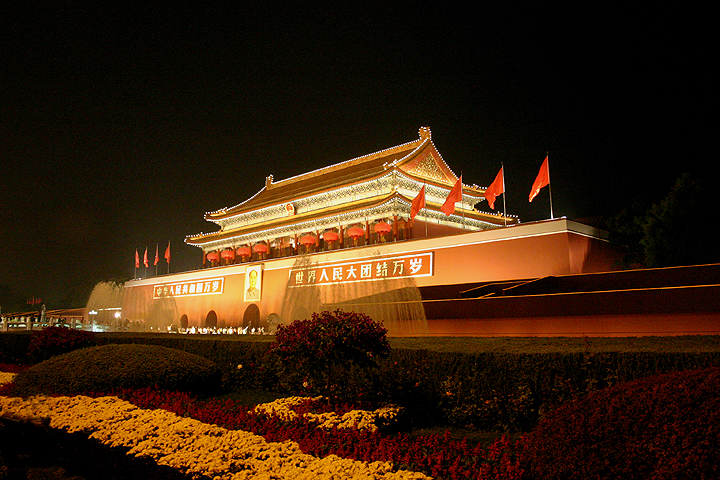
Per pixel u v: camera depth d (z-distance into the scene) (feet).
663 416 17.01
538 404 30.73
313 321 36.50
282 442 27.32
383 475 21.84
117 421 32.22
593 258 102.17
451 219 160.35
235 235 197.77
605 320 58.54
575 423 18.90
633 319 56.85
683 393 17.31
